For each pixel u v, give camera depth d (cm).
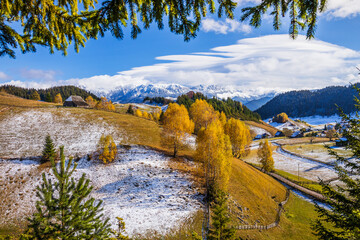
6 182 2719
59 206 546
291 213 3256
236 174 3859
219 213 1720
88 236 583
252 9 371
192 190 2869
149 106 17725
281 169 6912
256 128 15038
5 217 2155
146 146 4362
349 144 820
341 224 761
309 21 346
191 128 4306
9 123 4922
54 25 400
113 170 3212
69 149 3931
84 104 9212
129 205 2386
